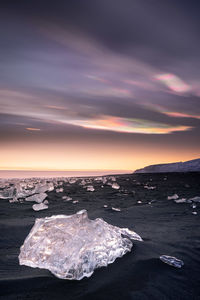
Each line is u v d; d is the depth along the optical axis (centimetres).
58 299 147
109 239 223
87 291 158
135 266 202
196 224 391
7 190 855
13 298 147
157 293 160
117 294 157
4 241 289
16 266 201
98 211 530
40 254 195
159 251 246
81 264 182
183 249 255
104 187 1234
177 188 1153
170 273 192
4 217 446
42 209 548
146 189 1122
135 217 457
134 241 271
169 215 480
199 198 718
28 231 336
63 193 938
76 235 200
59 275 176
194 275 190
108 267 198
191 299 154
